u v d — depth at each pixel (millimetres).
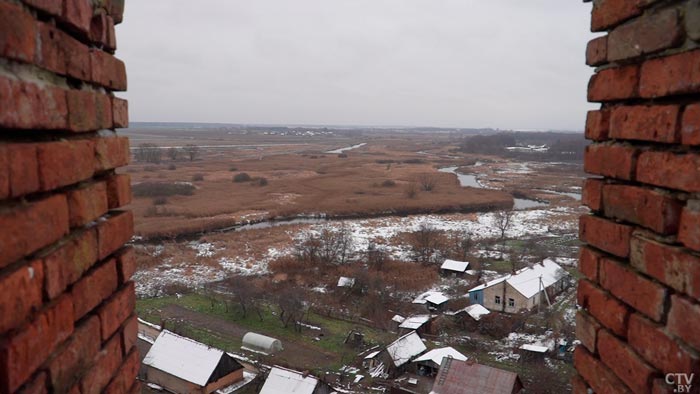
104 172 2609
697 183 1956
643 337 2248
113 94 2750
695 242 1965
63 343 2045
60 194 2033
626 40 2434
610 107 2656
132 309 2871
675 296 2043
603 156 2652
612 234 2531
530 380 15445
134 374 2902
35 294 1796
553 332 19000
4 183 1600
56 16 2033
